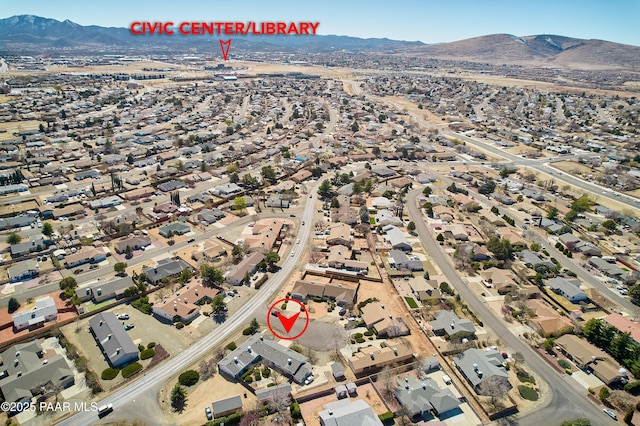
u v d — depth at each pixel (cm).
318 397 8362
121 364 9131
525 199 19550
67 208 16475
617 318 10825
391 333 10169
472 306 11519
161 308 10694
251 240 14188
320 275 12825
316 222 16325
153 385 8606
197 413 7950
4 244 13888
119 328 9881
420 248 14650
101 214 16412
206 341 9906
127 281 11800
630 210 18162
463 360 9244
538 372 9250
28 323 10056
